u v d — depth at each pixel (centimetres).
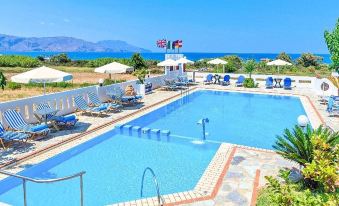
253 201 722
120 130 1420
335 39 1652
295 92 2458
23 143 1136
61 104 1544
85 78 3703
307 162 756
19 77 1254
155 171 977
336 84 1845
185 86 2766
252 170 905
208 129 1514
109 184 884
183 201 736
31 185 869
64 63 6525
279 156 1023
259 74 3028
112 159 1088
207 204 717
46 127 1220
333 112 1675
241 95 2469
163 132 1359
